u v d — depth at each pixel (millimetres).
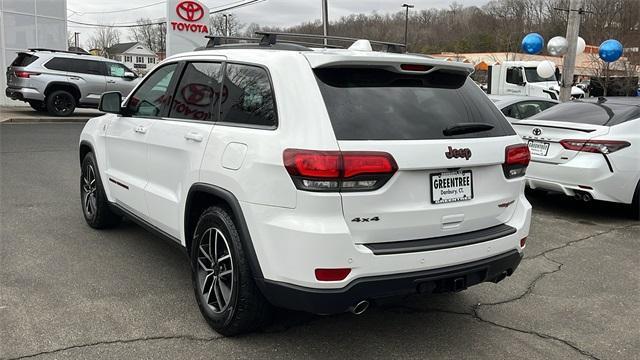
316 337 3514
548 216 6988
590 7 33625
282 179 2918
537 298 4312
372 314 3895
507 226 3512
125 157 4719
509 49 42375
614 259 5332
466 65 3523
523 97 10531
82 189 5781
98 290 4090
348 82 3119
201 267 3631
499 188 3445
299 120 2963
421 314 3930
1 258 4684
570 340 3625
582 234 6188
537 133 6891
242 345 3367
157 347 3295
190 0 17547
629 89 25312
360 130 2951
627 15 32875
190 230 3775
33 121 16047
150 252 4965
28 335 3367
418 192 3055
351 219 2881
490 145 3342
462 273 3164
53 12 21297
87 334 3412
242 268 3201
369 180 2887
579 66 32781
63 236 5355
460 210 3217
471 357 3344
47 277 4301
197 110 3816
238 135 3262
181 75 4156
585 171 6434
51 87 16562
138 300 3938
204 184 3459
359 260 2869
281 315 3809
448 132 3203
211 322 3512
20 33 20375
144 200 4344
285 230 2895
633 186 6594
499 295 4344
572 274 4887
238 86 3492
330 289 2854
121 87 17734
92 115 18562
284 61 3199
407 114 3156
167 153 3971
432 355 3348
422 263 3023
